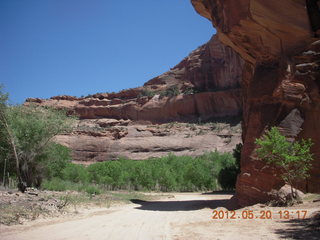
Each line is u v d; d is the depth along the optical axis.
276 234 7.38
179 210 15.16
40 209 11.81
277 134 12.70
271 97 14.77
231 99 84.50
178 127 86.31
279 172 13.30
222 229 8.50
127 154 82.31
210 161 51.50
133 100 108.94
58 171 30.19
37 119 20.38
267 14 14.77
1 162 19.78
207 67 96.19
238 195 14.46
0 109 17.19
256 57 16.62
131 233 8.26
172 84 108.38
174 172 45.28
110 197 22.14
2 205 11.24
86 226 9.43
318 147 13.88
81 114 112.94
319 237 6.73
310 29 15.04
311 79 14.59
